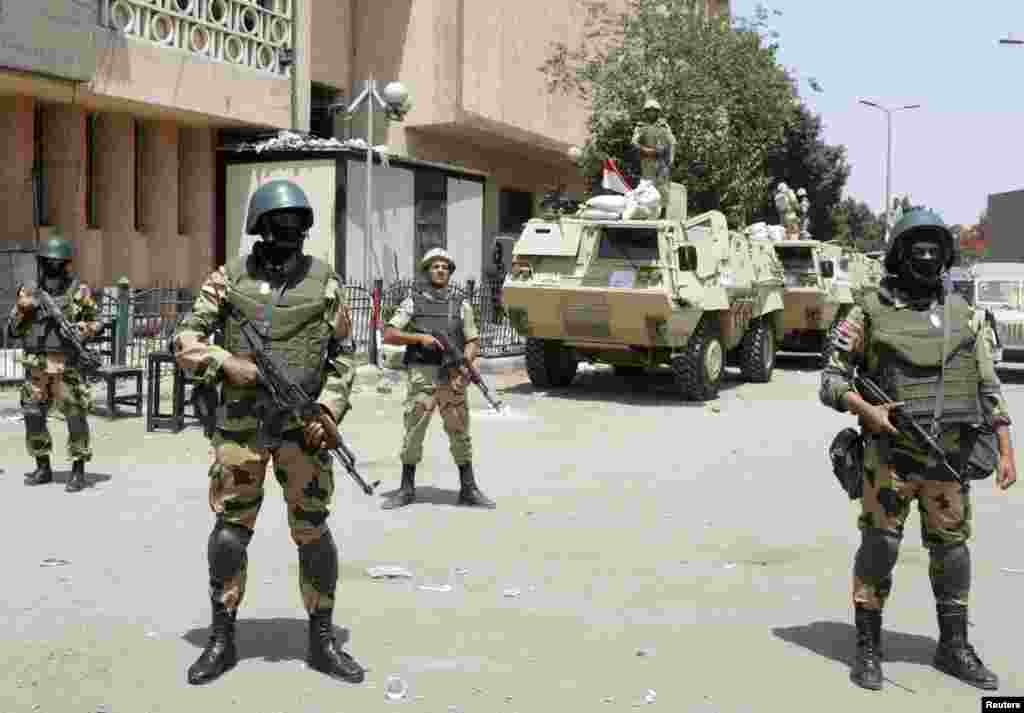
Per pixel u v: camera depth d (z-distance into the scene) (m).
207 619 5.26
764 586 6.10
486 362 18.67
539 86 29.05
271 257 4.53
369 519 7.64
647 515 7.95
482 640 5.04
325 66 25.02
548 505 8.24
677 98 27.06
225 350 4.47
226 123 20.42
